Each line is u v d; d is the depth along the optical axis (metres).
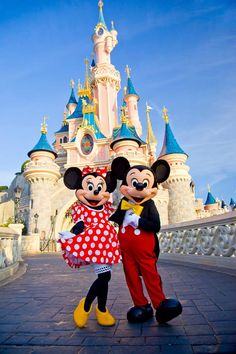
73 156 38.91
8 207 44.34
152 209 3.64
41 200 32.88
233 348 2.30
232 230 6.61
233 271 6.40
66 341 2.66
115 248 3.42
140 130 49.06
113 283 6.23
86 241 3.27
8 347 2.54
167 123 38.44
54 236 31.69
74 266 3.45
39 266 11.32
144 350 2.36
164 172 3.93
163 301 3.16
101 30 48.88
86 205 3.70
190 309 3.59
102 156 38.31
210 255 7.91
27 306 4.23
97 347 2.48
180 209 33.47
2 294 5.29
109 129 43.53
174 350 2.33
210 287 5.00
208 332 2.72
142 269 3.39
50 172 33.59
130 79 52.47
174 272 7.36
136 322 3.23
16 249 10.09
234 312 3.34
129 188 3.67
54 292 5.40
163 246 11.84
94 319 3.46
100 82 46.56
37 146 35.16
